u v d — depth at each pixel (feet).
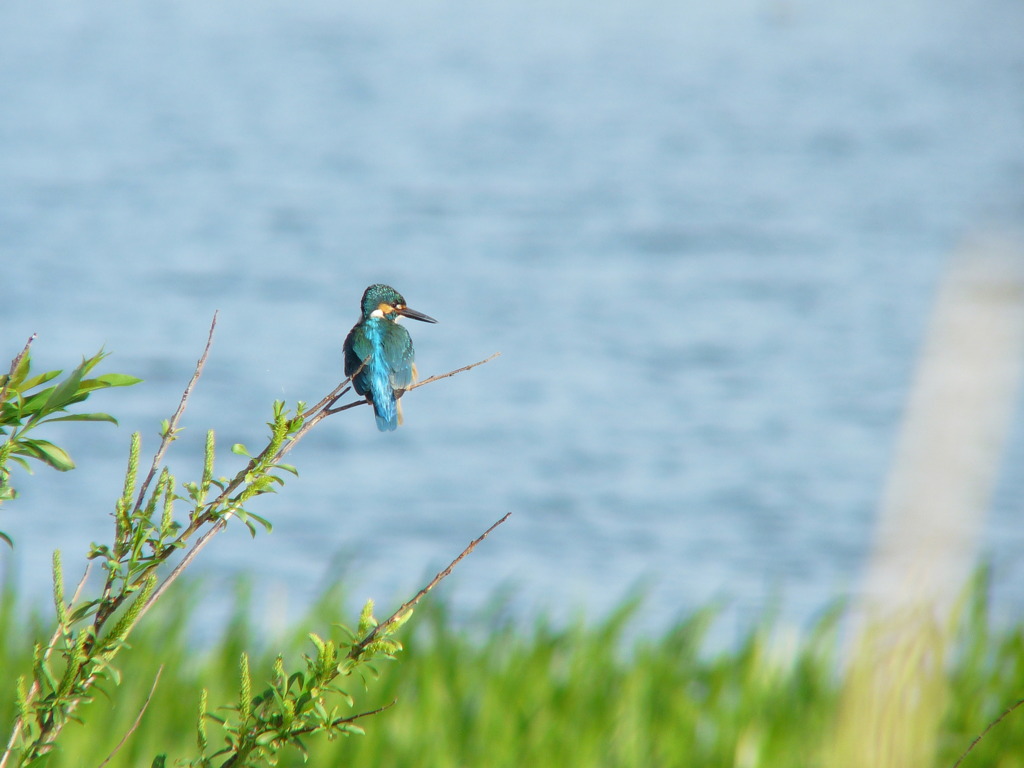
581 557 69.92
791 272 153.17
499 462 89.20
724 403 102.78
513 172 227.20
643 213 189.98
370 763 31.53
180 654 35.42
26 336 116.26
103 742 30.50
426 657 35.47
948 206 195.83
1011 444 74.33
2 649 34.12
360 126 283.79
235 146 252.21
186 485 13.41
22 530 71.00
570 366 114.01
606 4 649.20
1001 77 407.64
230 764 13.14
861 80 397.80
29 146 240.94
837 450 91.15
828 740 30.89
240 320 124.98
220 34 489.67
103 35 479.82
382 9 593.01
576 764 32.48
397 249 161.89
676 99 346.54
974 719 34.47
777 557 69.21
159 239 163.94
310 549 70.13
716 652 41.37
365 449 92.53
